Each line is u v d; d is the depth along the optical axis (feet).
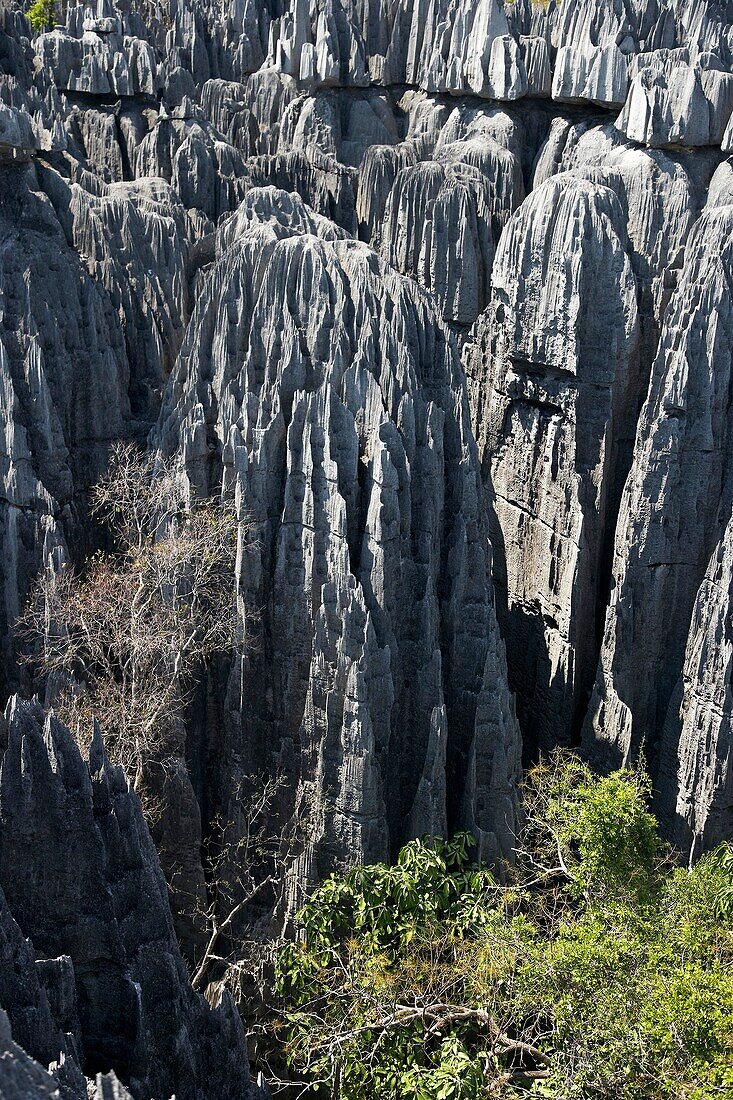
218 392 134.00
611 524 164.66
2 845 81.61
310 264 131.85
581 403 157.99
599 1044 83.35
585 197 155.02
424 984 109.60
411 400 129.49
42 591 124.98
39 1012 72.59
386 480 123.85
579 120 190.80
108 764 84.17
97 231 156.87
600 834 102.32
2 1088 44.83
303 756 125.80
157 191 178.09
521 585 169.27
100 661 127.24
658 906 102.37
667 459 149.38
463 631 134.62
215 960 124.88
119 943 82.02
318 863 122.42
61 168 175.32
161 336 158.10
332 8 204.44
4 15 200.34
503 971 94.94
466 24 197.36
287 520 125.18
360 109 210.79
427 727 129.70
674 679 156.87
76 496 147.02
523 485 166.91
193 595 124.47
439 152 188.85
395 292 135.64
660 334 160.56
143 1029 82.43
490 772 126.21
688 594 153.99
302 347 131.13
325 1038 101.19
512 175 182.60
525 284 159.22
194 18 225.76
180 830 122.52
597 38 184.44
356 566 126.93
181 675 124.77
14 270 140.56
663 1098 79.61
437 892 111.86
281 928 123.54
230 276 133.80
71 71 196.24
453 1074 93.09
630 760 154.40
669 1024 78.48
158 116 194.18
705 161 169.37
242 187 187.52
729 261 149.38
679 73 165.48
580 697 164.04
